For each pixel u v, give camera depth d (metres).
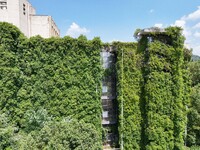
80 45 19.31
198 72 27.41
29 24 29.33
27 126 17.19
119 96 19.61
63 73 19.00
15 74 17.62
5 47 17.27
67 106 19.03
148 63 19.02
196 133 21.94
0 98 17.23
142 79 19.59
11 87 17.56
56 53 18.88
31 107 18.27
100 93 19.91
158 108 18.69
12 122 17.62
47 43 18.70
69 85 19.16
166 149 18.67
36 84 18.47
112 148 20.30
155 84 18.67
